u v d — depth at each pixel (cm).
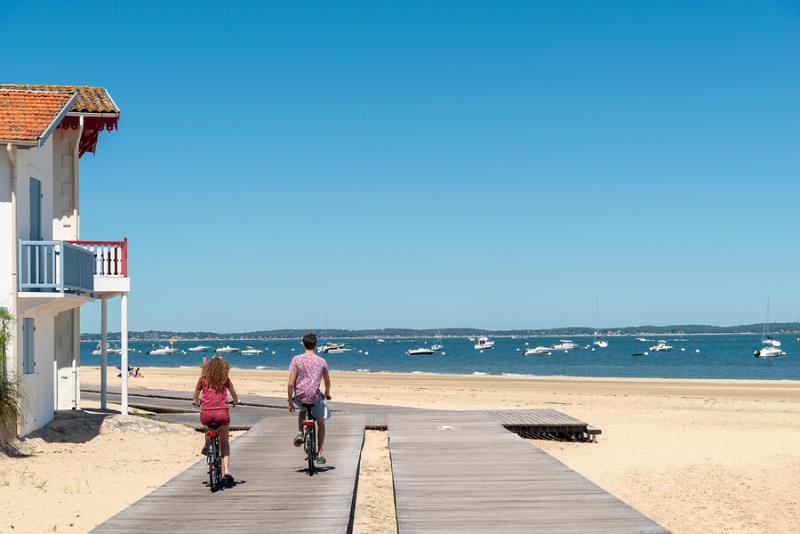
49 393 1866
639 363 12200
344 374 8175
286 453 1426
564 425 2014
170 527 838
